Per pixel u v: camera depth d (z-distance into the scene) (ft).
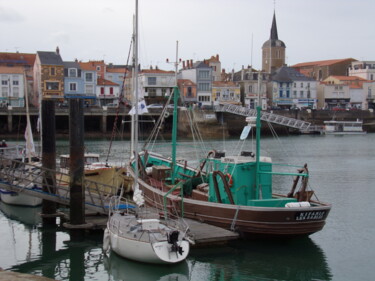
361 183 117.39
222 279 53.42
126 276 55.06
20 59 321.52
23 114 236.02
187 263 57.31
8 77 278.87
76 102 67.15
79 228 68.23
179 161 98.17
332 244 66.69
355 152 187.42
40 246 64.90
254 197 67.41
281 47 457.68
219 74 365.20
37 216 81.05
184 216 69.26
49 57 276.00
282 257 60.08
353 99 376.89
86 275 55.26
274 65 454.81
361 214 85.10
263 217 61.57
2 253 62.49
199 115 254.68
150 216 62.39
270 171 67.67
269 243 63.98
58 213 76.79
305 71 446.60
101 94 295.48
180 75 311.06
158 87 292.81
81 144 68.03
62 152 169.89
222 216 64.75
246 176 67.05
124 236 55.67
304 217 61.46
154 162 98.43
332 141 238.27
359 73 411.75
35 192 73.36
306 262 58.65
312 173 132.87
